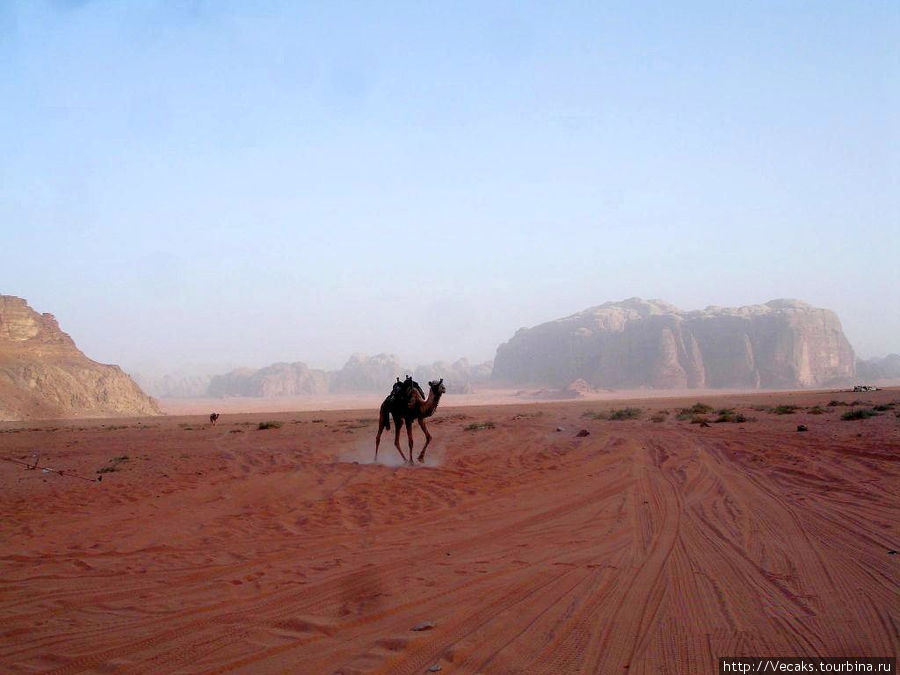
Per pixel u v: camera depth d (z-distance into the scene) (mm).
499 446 24531
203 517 12734
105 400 148875
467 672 5285
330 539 10672
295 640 6223
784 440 22328
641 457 19703
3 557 9953
